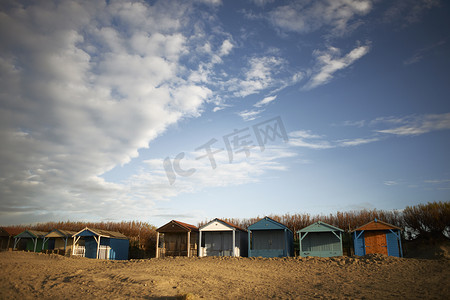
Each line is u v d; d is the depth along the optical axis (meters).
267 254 26.41
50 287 13.89
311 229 26.19
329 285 15.65
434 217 30.23
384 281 16.05
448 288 14.17
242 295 13.64
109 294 12.91
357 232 26.38
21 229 42.94
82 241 35.25
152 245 44.16
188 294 12.23
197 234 30.58
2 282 14.48
